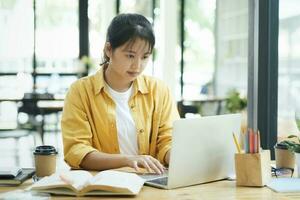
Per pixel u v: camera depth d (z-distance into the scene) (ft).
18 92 18.22
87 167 5.48
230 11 17.54
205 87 19.27
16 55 19.21
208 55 19.35
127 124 6.04
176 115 6.50
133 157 5.25
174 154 4.53
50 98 17.33
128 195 4.32
